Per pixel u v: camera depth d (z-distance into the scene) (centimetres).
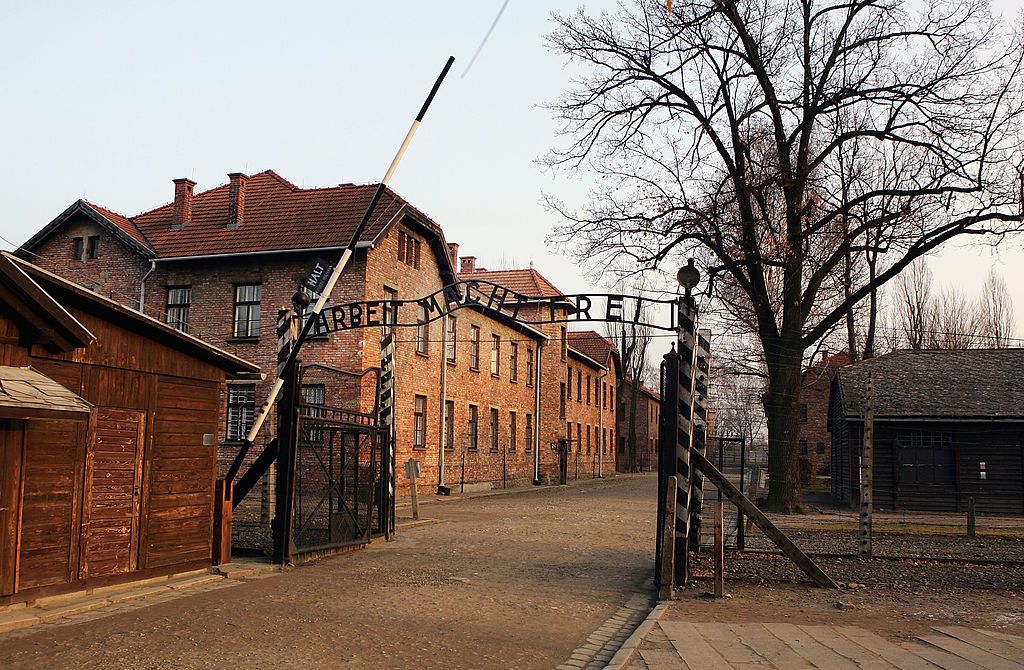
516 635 922
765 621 985
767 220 2577
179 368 1195
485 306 1405
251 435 1384
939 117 2412
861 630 927
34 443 955
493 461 4181
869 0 2575
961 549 1723
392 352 1820
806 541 1875
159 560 1155
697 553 1581
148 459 1135
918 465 2986
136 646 815
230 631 891
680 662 772
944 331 5247
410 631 921
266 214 3045
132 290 2989
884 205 2555
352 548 1614
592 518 2438
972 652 810
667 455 1255
